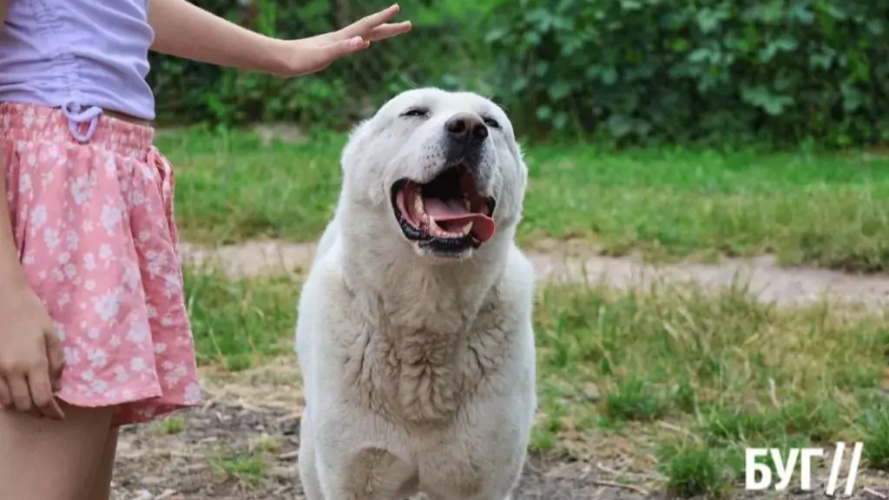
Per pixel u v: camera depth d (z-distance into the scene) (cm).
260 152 1221
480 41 1439
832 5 1297
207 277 726
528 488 465
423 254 332
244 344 632
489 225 333
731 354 596
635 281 754
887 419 495
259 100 1396
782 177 1120
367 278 348
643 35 1320
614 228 888
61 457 233
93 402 229
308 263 809
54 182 231
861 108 1327
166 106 1410
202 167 1105
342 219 365
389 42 1430
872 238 802
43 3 235
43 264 230
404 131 356
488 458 354
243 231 898
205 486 466
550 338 631
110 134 239
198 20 302
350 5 1416
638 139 1336
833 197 952
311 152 1226
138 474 475
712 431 505
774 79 1317
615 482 469
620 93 1336
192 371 255
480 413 350
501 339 352
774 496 450
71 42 235
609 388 557
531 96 1379
